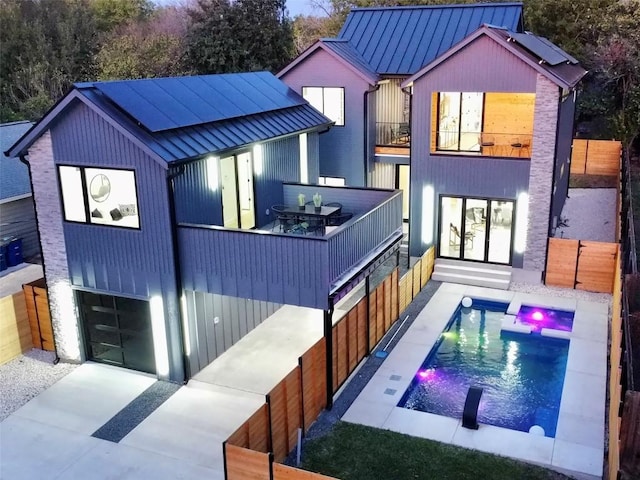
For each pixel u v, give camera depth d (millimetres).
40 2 53906
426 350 17562
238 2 41625
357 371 16547
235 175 18297
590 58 37781
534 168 21141
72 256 16797
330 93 26047
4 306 17453
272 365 16953
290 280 14695
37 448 13781
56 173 16266
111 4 60812
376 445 13438
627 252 19328
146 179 15266
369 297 16969
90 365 17391
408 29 27625
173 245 15453
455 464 12742
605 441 13422
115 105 15406
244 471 11094
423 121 22172
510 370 16938
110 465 13195
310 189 19859
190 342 16250
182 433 14211
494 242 22438
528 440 13508
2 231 24672
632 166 35656
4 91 48906
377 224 17078
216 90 19047
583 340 17938
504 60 20641
